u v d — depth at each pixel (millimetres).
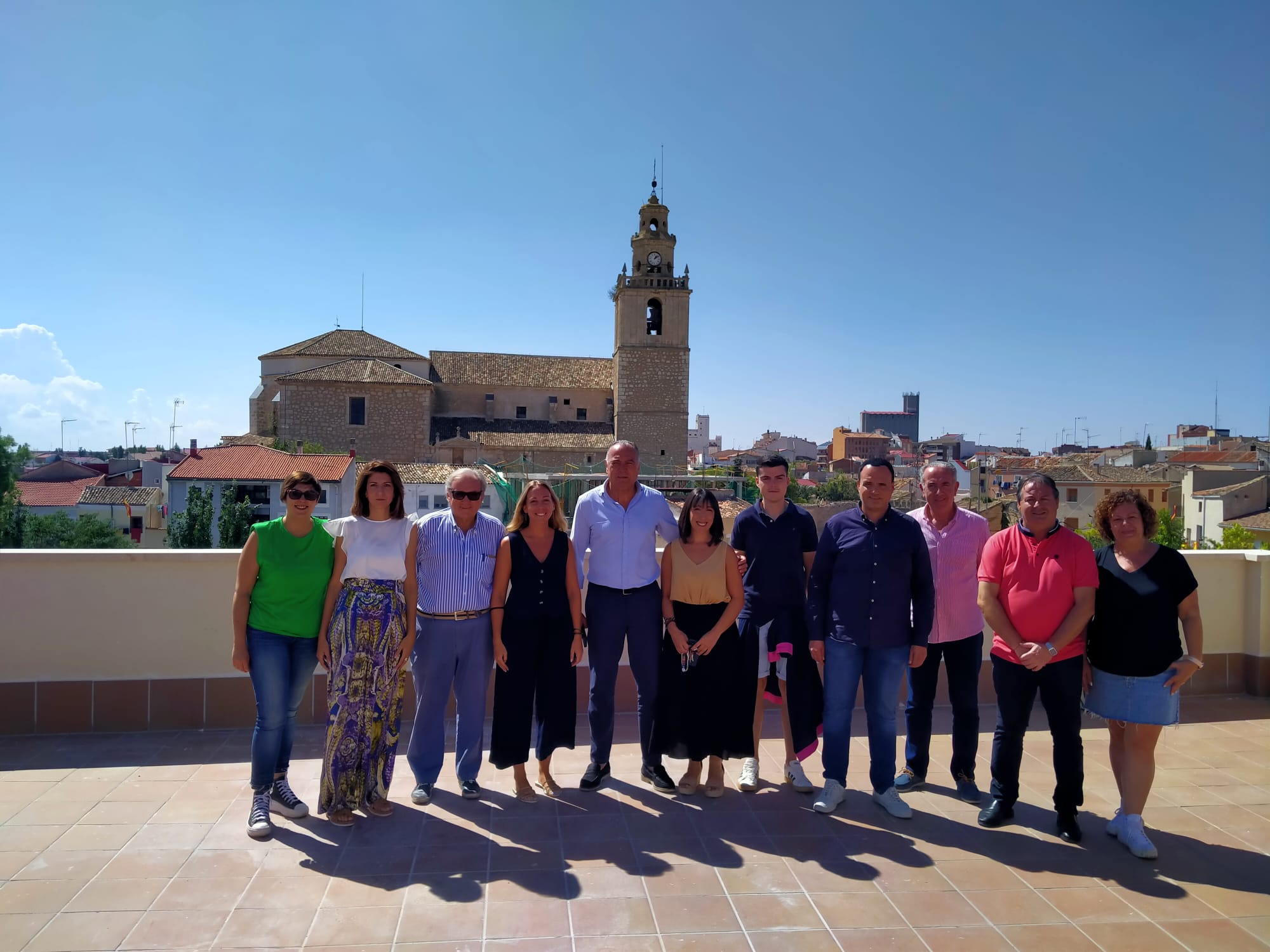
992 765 4258
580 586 4758
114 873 3523
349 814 4078
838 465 107750
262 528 4152
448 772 4898
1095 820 4238
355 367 52094
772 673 4887
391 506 4355
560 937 3082
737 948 3035
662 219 52781
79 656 5363
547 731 4547
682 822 4191
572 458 52219
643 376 52250
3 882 3426
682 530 4562
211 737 5320
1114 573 4031
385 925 3150
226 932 3080
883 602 4391
